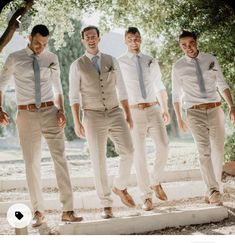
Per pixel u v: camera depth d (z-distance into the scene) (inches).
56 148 176.7
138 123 196.5
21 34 330.0
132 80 199.2
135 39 198.7
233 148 302.7
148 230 175.6
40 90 176.9
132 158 184.9
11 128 637.9
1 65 344.5
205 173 199.8
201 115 200.5
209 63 203.9
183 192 223.6
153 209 197.8
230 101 203.5
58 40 364.2
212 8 298.0
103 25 340.8
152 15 331.3
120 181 185.9
